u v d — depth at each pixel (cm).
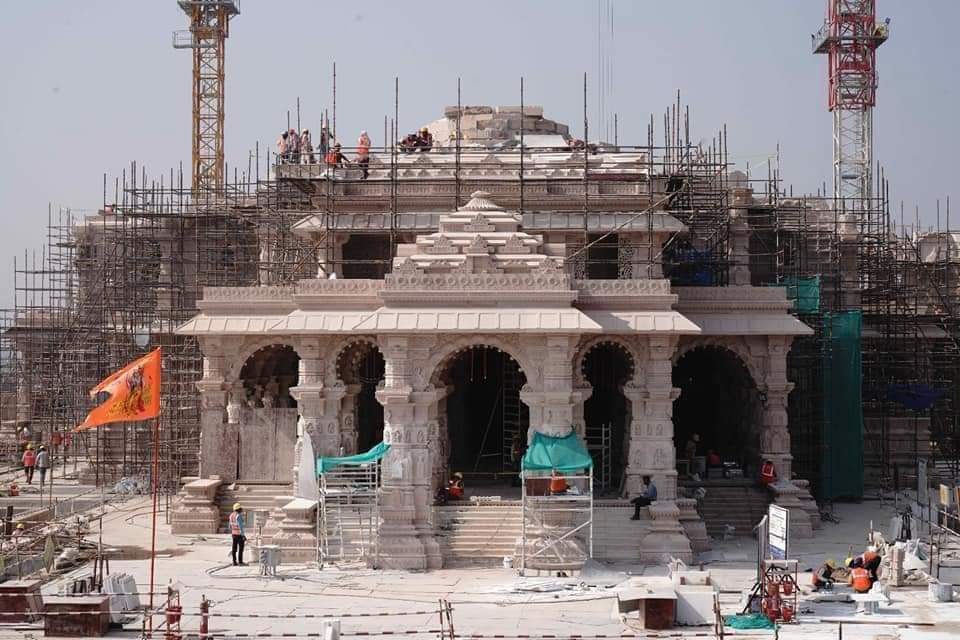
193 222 6881
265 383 5938
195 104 10381
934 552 4753
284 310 5494
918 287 7456
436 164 5662
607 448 5419
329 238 5619
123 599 3862
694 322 5422
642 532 4784
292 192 6038
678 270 6231
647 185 5631
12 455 7612
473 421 6038
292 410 5497
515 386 5709
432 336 4772
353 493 4772
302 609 3981
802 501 5441
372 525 4778
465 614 3912
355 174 5831
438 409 5153
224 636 3506
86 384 6969
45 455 6575
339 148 5719
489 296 4744
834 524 5547
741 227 6431
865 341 6831
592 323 4684
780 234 6762
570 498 4572
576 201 5609
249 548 4959
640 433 4947
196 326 5456
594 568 4584
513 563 4638
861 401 6144
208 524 5344
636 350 4969
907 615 3869
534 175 5769
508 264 4800
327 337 5150
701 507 5366
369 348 5369
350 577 4488
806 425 6256
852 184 10462
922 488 5797
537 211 5622
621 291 4950
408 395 4734
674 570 4250
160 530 5422
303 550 4759
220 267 6831
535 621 3816
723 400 6234
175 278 6950
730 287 5459
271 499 5397
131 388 3947
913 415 6950
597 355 5862
